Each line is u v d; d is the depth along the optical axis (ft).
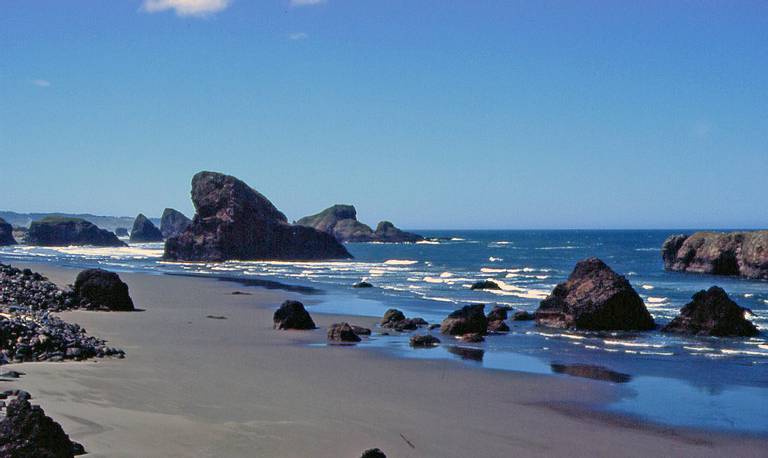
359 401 53.11
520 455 41.50
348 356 74.38
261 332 91.04
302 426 44.16
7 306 78.43
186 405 47.88
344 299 142.41
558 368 70.28
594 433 46.85
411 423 47.14
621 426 48.83
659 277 222.07
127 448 37.19
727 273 232.12
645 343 87.92
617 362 74.13
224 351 74.18
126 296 108.47
